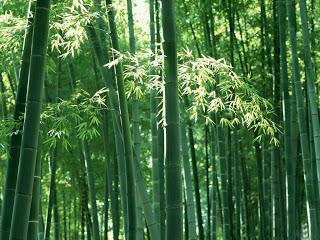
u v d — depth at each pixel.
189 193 8.28
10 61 7.26
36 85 4.01
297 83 7.49
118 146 6.55
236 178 10.13
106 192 10.75
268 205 9.73
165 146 4.04
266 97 9.45
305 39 7.43
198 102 5.85
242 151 10.98
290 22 7.54
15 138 4.62
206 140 11.02
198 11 9.14
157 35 7.91
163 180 7.70
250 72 9.56
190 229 8.16
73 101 6.32
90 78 9.80
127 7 7.55
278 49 8.77
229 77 5.79
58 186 12.34
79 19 5.43
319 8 9.82
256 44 10.05
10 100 9.73
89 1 6.72
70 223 15.77
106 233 10.70
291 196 7.83
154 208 7.67
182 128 8.53
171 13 4.14
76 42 5.58
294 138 8.77
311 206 7.54
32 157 3.95
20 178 3.92
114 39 5.68
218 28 9.88
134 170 6.24
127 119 5.57
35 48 4.04
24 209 3.89
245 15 9.99
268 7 9.84
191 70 5.49
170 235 3.93
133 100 7.10
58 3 5.91
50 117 5.67
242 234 12.43
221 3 9.35
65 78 9.87
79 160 11.27
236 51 10.27
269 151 9.87
